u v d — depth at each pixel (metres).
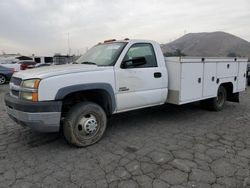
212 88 6.07
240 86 7.10
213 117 6.00
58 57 20.80
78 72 3.87
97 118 4.19
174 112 6.50
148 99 4.90
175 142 4.25
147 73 4.79
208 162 3.43
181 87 5.12
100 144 4.19
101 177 3.06
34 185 2.90
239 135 4.61
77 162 3.50
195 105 7.37
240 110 6.82
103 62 4.52
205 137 4.50
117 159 3.58
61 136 4.61
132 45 4.68
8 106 4.11
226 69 6.43
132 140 4.38
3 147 4.09
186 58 5.13
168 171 3.19
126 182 2.93
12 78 4.22
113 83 4.28
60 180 3.00
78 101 4.24
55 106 3.61
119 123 5.48
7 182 2.97
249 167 3.28
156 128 5.09
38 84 3.52
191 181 2.93
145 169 3.25
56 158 3.64
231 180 2.95
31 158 3.65
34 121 3.55
